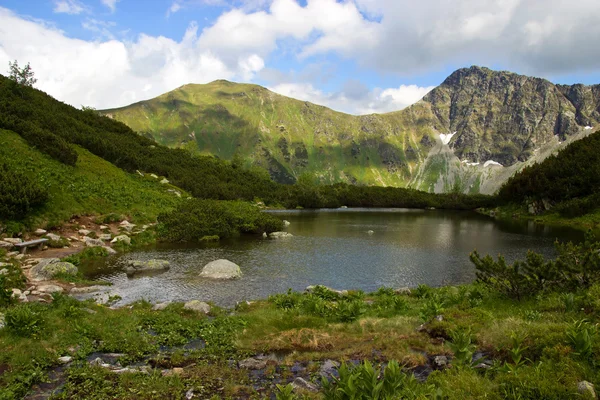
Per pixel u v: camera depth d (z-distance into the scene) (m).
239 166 159.75
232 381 10.62
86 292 23.72
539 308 15.54
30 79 95.94
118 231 43.16
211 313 19.33
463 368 9.78
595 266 17.06
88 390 9.84
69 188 46.16
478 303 17.94
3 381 9.82
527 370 8.86
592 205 82.00
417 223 81.94
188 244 45.56
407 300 21.33
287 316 17.14
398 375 8.02
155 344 13.72
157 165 89.25
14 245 29.92
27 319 13.12
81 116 101.50
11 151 46.12
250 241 49.94
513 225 78.06
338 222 82.19
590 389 7.55
